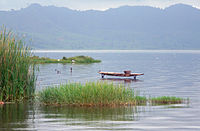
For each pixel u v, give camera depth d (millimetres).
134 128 23188
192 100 34906
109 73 64750
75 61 129125
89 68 93438
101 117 26672
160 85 50688
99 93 31766
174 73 75312
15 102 33156
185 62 130500
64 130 22734
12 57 33000
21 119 26031
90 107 30703
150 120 25531
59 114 27844
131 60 153875
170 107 30609
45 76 66312
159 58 180375
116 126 23734
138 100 33656
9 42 32812
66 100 32094
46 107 30859
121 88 32688
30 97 34781
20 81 33562
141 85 50844
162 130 22641
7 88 32875
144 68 94438
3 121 25344
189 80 58469
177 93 41219
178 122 24891
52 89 33438
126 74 63750
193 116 26812
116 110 29281
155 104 32156
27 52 34406
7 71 32688
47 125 24141
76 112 28578
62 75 69188
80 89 32500
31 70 34969
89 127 23516
